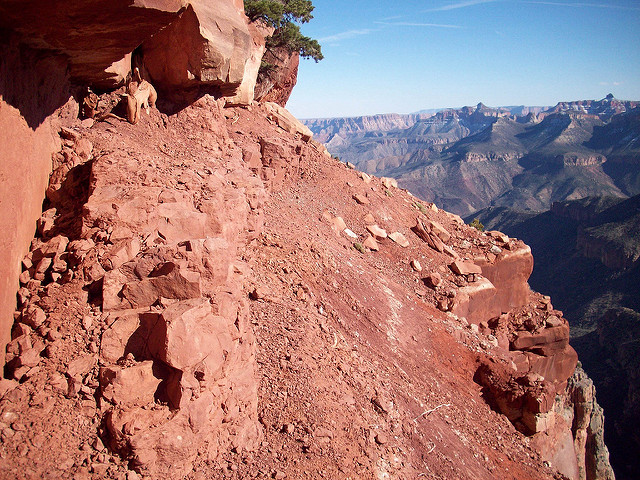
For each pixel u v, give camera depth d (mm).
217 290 8586
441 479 11250
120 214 8789
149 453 6840
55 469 6355
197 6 14750
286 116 29141
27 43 8477
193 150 15242
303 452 8945
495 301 27031
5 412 6637
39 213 9445
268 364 10500
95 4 7641
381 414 11641
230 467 7887
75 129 12328
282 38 32250
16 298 7910
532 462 16125
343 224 24031
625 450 55375
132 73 15070
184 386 7316
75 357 7305
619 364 70562
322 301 15492
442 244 27344
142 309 7844
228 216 11273
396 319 18734
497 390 18641
